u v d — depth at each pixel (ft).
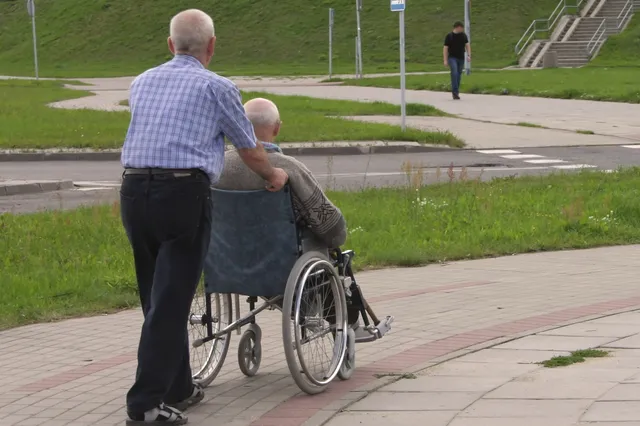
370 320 47.11
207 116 33.30
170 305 32.94
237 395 37.32
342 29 417.28
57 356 43.91
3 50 447.01
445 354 41.14
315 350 38.17
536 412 32.94
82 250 69.51
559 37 369.30
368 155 129.90
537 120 166.40
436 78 276.62
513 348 41.47
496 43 387.34
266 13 433.07
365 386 37.22
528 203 85.30
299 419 34.04
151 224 32.94
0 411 36.17
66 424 34.60
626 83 240.94
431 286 56.75
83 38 439.63
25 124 156.46
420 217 79.46
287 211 36.09
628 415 32.09
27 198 97.19
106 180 109.40
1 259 65.67
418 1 426.92
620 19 377.50
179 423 33.63
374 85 260.01
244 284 36.96
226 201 36.42
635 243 71.26
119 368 41.68
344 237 37.86
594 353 39.86
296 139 134.92
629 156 125.08
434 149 133.39
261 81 296.30
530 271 60.64
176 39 34.37
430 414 33.53
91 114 175.11
